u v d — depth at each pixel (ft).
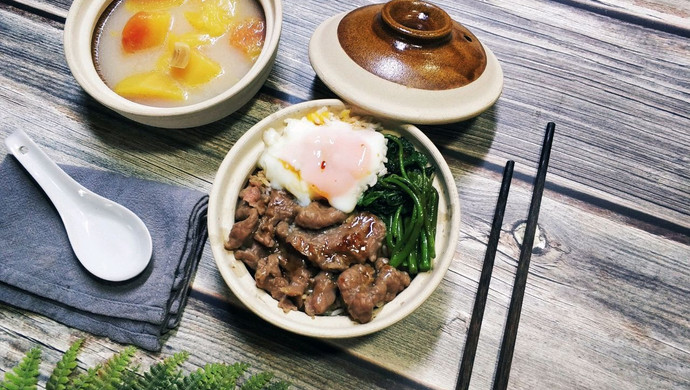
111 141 1.45
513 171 1.46
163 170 1.42
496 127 1.52
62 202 1.29
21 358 1.20
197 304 1.28
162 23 1.43
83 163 1.42
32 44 1.57
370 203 1.27
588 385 1.25
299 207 1.26
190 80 1.38
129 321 1.21
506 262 1.35
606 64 1.64
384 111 1.31
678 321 1.32
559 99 1.58
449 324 1.28
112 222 1.29
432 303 1.30
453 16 1.69
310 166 1.27
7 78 1.52
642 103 1.59
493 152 1.49
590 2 1.73
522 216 1.41
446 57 1.33
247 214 1.24
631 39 1.69
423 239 1.24
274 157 1.28
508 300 1.32
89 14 1.41
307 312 1.17
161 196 1.31
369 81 1.32
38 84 1.51
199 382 1.10
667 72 1.64
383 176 1.30
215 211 1.21
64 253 1.26
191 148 1.45
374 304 1.15
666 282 1.36
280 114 1.32
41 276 1.22
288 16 1.65
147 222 1.29
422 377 1.24
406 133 1.35
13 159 1.33
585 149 1.51
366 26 1.37
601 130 1.54
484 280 1.28
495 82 1.41
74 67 1.30
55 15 1.62
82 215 1.29
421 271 1.23
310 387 1.22
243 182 1.29
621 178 1.48
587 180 1.48
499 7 1.72
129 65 1.41
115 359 1.12
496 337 1.28
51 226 1.28
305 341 1.26
